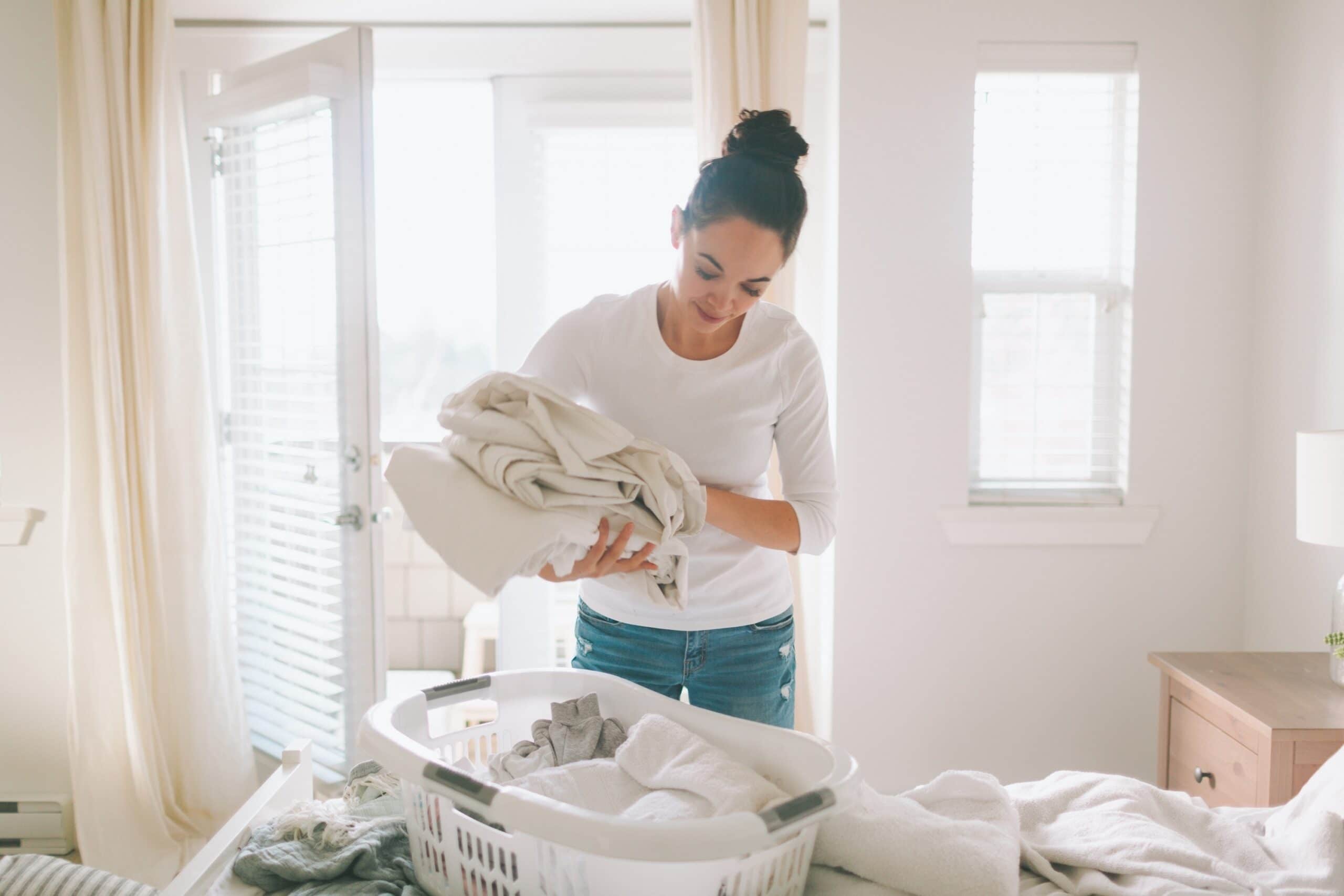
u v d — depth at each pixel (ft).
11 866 3.88
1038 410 9.06
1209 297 8.70
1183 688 7.13
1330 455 6.20
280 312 8.69
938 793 4.46
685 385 4.76
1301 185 8.02
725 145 4.36
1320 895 3.99
